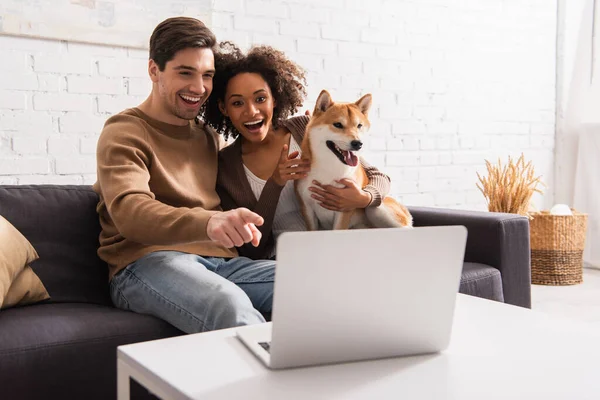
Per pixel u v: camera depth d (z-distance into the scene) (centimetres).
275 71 205
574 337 119
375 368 103
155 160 177
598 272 401
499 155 392
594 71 409
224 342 114
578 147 418
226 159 204
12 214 183
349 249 99
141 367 102
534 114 407
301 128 207
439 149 364
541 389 93
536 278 367
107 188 163
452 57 365
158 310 162
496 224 225
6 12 226
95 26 245
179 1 266
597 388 94
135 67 260
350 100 326
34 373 140
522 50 398
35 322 150
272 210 191
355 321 104
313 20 310
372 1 330
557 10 415
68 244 189
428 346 110
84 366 146
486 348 113
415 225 251
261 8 294
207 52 186
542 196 418
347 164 192
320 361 104
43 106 239
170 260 167
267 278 174
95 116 252
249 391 92
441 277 107
